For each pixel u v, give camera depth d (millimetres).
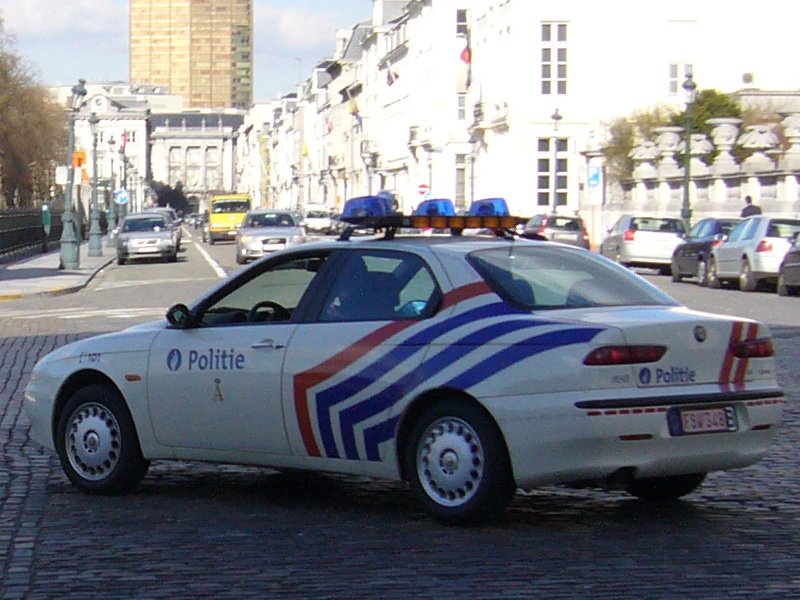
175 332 12070
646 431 10742
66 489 12586
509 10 79875
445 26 98438
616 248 49375
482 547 10812
